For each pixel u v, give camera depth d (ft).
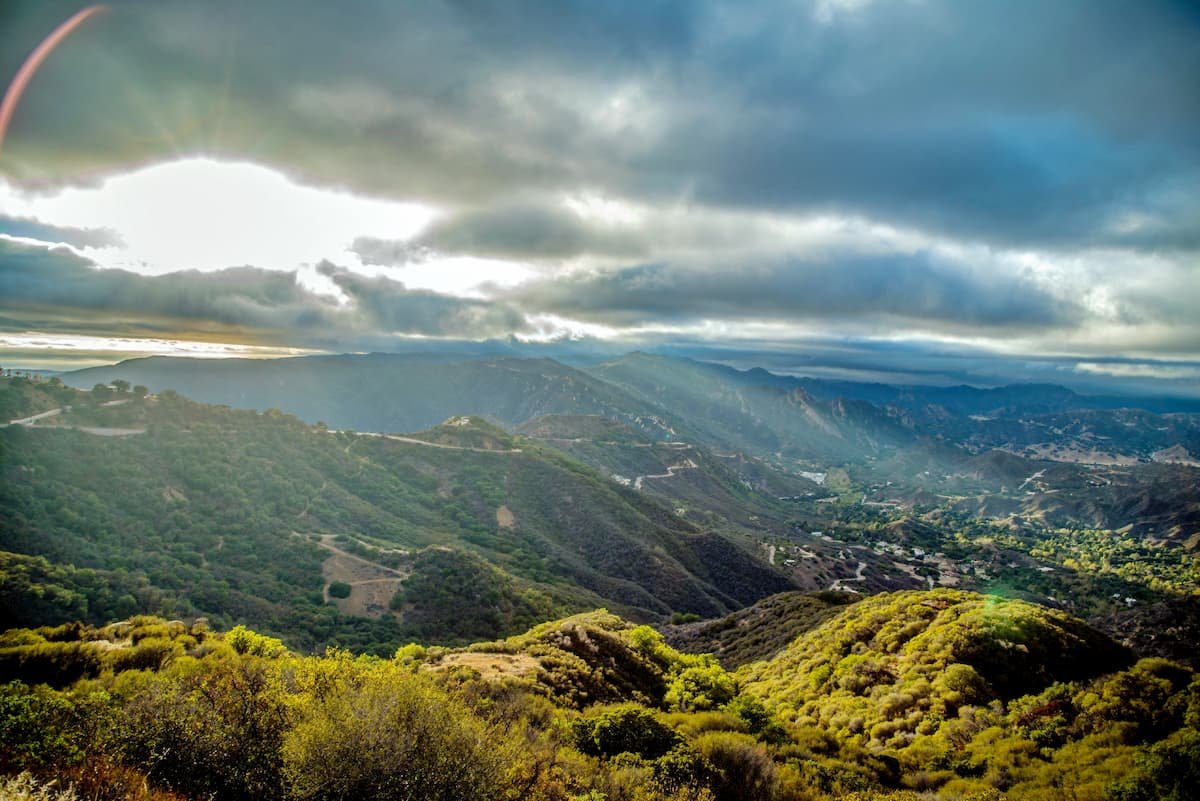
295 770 30.71
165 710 35.58
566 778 43.27
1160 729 67.62
